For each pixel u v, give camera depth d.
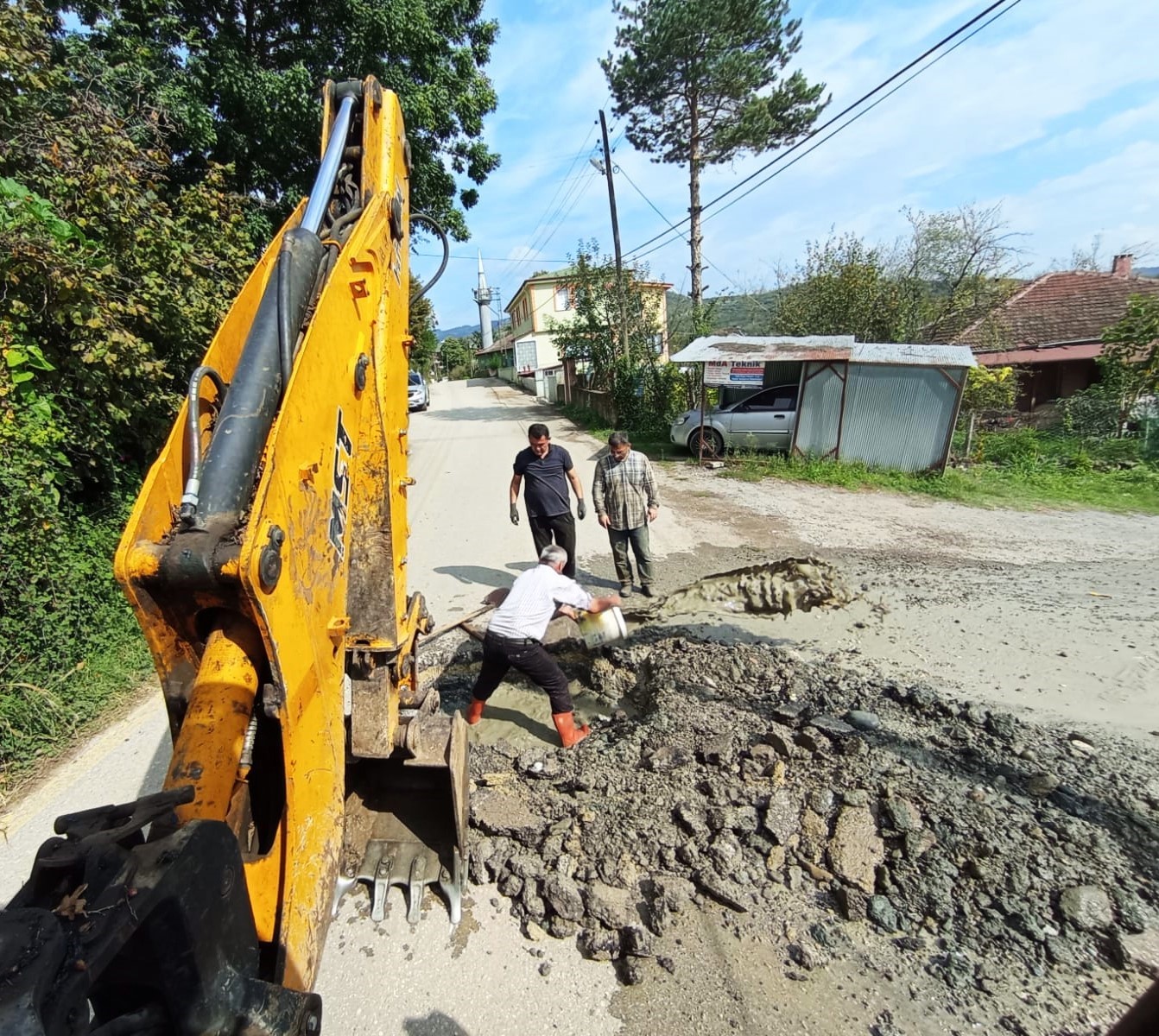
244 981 1.36
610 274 18.31
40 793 3.98
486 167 13.43
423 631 3.36
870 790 3.39
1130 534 9.10
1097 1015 2.45
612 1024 2.53
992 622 5.94
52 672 4.78
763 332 21.92
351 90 2.85
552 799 3.56
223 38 9.73
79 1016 0.98
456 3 11.62
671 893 2.98
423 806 3.28
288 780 1.67
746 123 19.44
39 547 4.68
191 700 1.56
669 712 4.20
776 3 18.97
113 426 5.89
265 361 1.81
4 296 4.84
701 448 13.27
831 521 9.48
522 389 35.81
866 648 5.41
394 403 2.65
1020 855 3.02
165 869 1.15
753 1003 2.57
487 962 2.79
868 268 17.77
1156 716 4.36
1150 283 19.00
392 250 2.84
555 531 6.24
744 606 6.24
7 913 0.99
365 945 2.86
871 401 12.39
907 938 2.80
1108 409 14.46
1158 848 3.11
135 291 5.82
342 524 2.11
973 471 12.82
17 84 5.59
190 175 9.97
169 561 1.50
